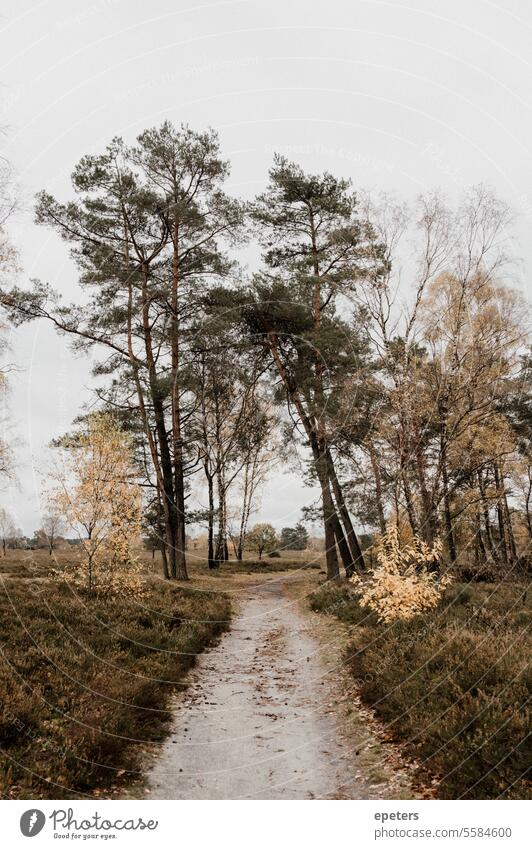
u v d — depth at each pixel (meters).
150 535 18.80
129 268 19.14
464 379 13.43
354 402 16.94
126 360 19.61
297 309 19.59
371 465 15.57
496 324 13.40
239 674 9.84
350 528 20.53
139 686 7.96
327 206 20.44
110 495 13.09
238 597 19.41
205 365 21.58
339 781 5.79
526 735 5.38
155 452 18.75
